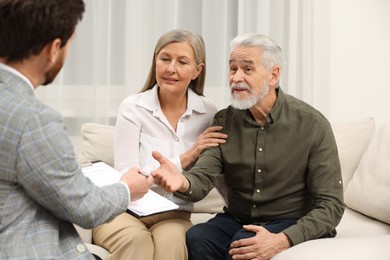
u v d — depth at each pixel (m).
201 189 1.80
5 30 1.08
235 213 1.91
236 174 1.86
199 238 1.77
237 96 1.77
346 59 2.93
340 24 2.90
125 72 2.71
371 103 2.97
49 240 1.13
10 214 1.10
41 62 1.15
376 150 2.17
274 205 1.82
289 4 2.86
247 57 1.75
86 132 2.37
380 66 2.95
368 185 2.10
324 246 1.54
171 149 2.03
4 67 1.12
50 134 1.09
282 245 1.60
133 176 1.38
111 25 2.69
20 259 1.09
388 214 1.99
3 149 1.06
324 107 2.94
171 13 2.72
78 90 2.66
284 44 2.89
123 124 2.03
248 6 2.81
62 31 1.12
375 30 2.92
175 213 1.99
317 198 1.74
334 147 1.78
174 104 2.06
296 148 1.78
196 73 2.08
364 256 1.47
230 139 1.88
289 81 2.89
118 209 1.25
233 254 1.60
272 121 1.80
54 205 1.12
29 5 1.06
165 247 1.79
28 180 1.08
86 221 1.17
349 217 2.15
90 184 1.19
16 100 1.09
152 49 2.74
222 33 2.79
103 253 1.83
